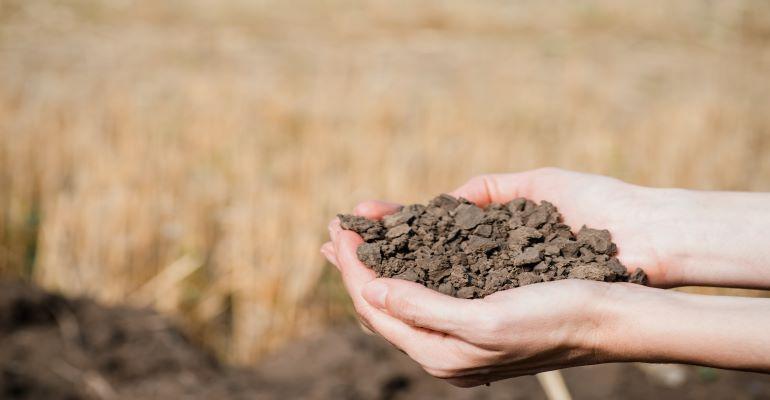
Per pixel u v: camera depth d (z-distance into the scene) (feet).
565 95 7.35
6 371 3.20
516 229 2.40
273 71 7.80
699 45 10.34
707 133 5.83
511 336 2.10
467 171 4.74
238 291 3.76
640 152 5.35
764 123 6.52
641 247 2.41
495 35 10.37
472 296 2.21
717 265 2.39
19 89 6.42
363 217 2.42
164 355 3.41
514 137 5.55
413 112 6.27
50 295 3.57
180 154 4.57
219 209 4.07
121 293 3.88
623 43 10.14
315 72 7.86
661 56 9.55
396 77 7.80
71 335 3.41
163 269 3.93
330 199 4.01
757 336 2.06
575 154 5.19
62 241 3.87
